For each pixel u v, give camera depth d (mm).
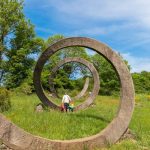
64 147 10086
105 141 11094
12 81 50844
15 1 50469
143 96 48906
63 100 21188
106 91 68562
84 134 13047
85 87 32812
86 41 13117
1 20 49500
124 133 11758
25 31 51375
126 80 12078
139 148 11180
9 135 9398
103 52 12375
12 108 18562
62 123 14344
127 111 11859
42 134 12477
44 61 17812
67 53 65562
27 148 9562
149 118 19219
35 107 19453
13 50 51281
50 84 27906
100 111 21875
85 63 26000
